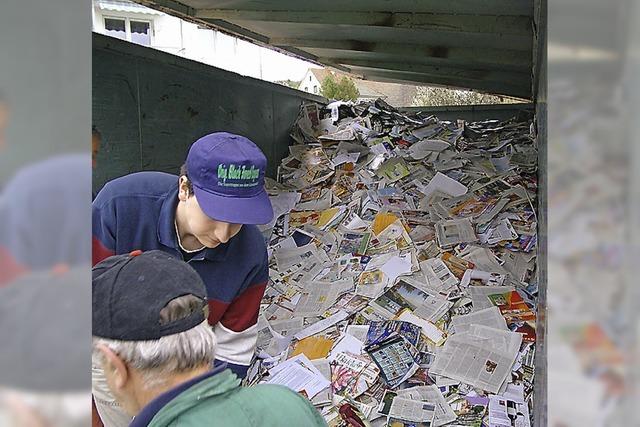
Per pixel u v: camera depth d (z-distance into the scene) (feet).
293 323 9.16
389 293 9.70
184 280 2.61
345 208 13.07
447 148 15.83
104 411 3.07
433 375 7.73
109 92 9.21
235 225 4.36
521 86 20.56
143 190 4.73
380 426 7.04
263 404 2.55
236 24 14.42
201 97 12.18
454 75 19.20
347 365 8.02
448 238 11.43
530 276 10.06
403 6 11.37
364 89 59.41
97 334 2.45
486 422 6.89
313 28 14.23
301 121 17.20
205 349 2.51
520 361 7.88
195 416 2.32
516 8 10.42
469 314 8.97
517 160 14.85
